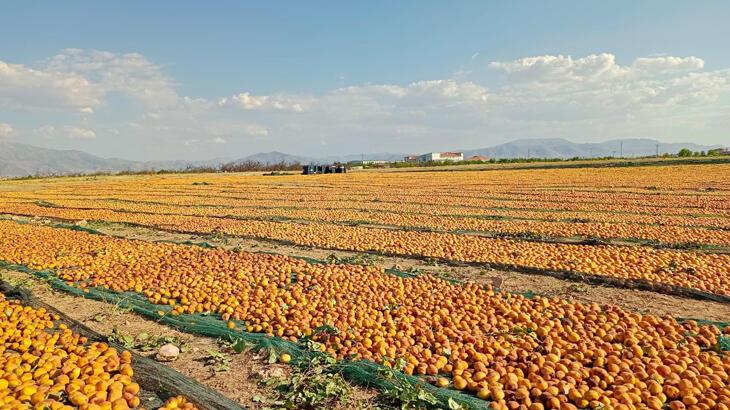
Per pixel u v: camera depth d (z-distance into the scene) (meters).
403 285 9.16
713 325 6.96
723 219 17.11
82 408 4.71
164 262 11.51
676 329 6.77
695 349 6.00
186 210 24.47
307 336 6.77
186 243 14.94
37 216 22.77
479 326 7.00
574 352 5.97
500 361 5.65
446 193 29.69
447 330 6.64
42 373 5.50
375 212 21.86
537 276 10.35
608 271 9.98
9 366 5.61
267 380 5.64
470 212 21.05
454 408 4.77
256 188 38.94
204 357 6.44
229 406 4.90
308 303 8.12
